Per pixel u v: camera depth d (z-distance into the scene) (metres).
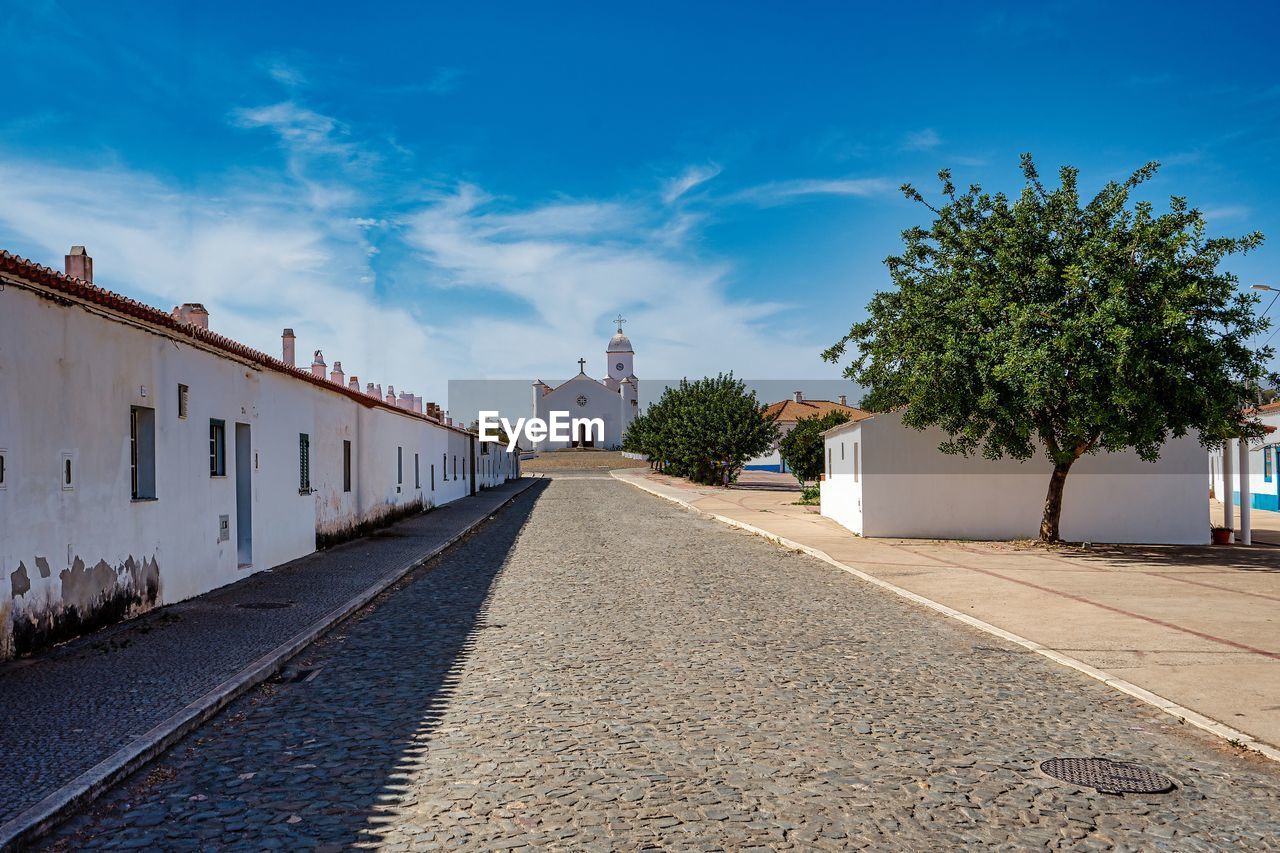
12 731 6.71
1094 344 17.27
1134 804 5.65
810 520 27.97
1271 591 14.47
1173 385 17.33
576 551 20.41
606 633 10.97
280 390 17.23
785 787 5.81
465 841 4.95
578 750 6.50
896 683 8.66
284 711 7.58
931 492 22.52
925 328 19.38
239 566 15.10
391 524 26.83
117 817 5.34
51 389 9.57
